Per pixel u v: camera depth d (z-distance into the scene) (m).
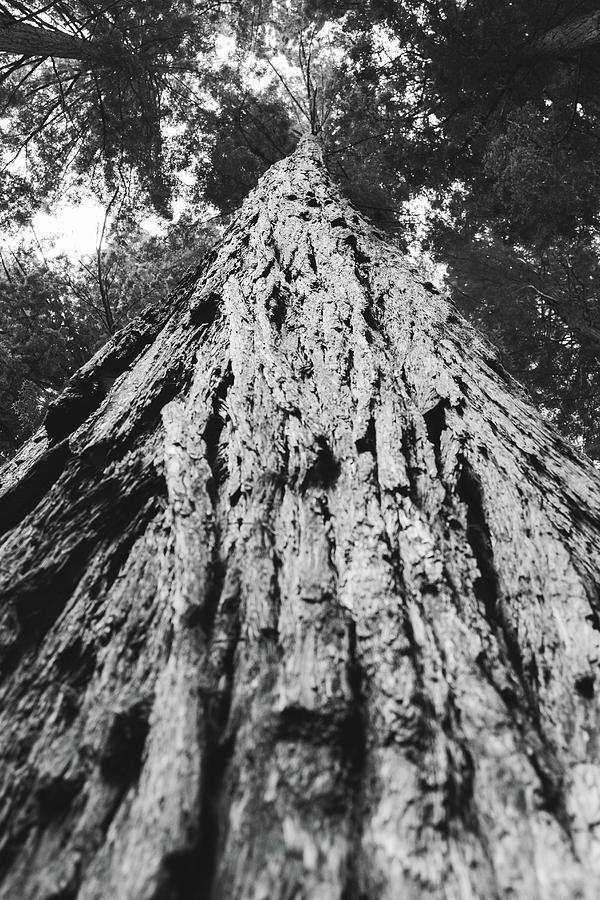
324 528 1.38
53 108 11.99
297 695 0.98
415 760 0.89
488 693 0.99
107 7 9.43
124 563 1.44
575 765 0.91
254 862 0.77
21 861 0.86
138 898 0.73
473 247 12.85
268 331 2.23
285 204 4.09
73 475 1.77
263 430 1.69
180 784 0.85
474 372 2.21
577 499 1.63
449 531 1.38
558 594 1.22
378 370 1.97
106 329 11.89
